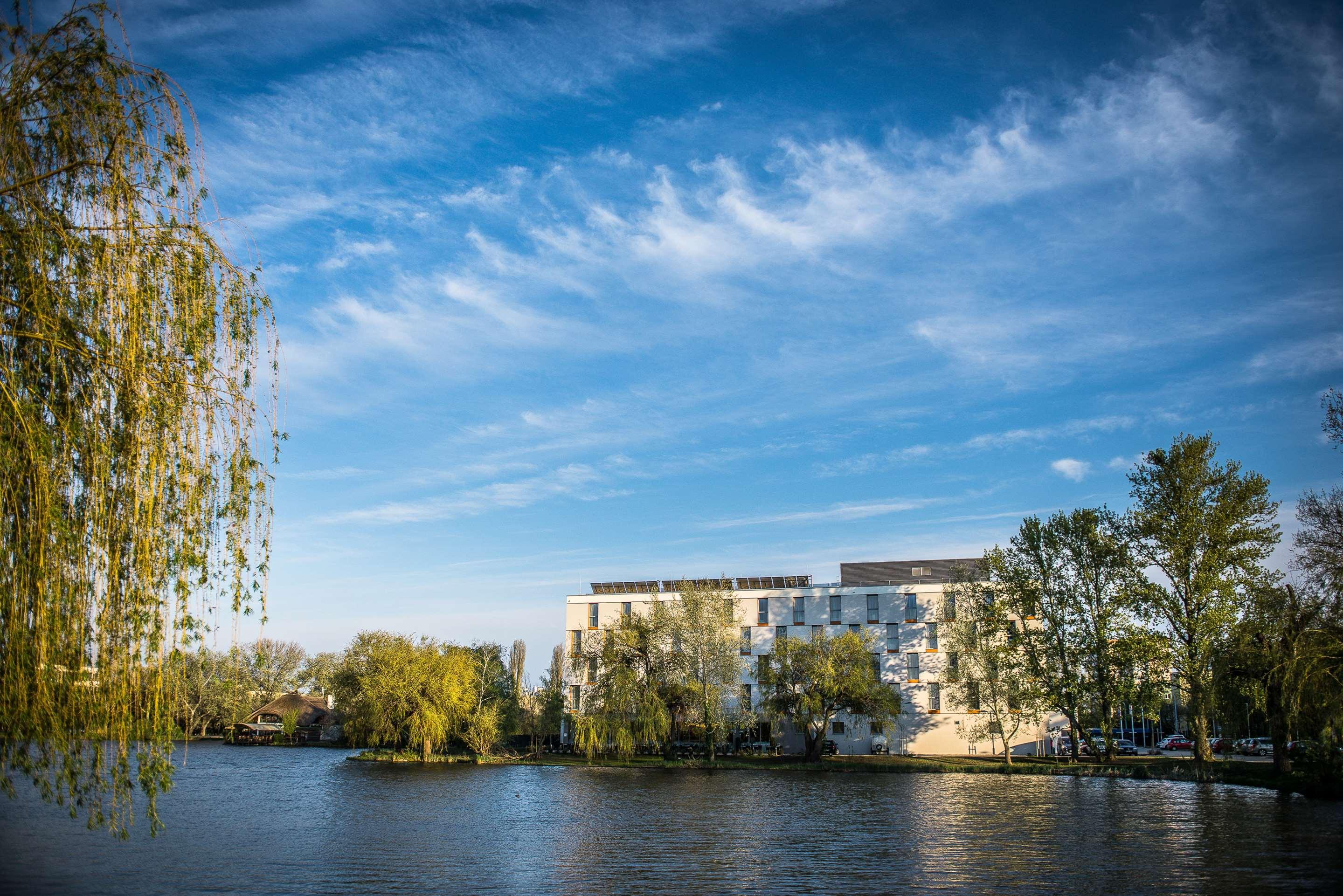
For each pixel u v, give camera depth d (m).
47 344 14.15
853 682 79.31
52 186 14.43
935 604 97.88
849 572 109.94
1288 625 47.69
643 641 83.38
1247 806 45.50
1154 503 65.31
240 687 16.47
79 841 33.22
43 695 13.37
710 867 29.03
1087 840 34.31
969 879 26.92
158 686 14.34
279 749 111.25
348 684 85.62
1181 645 62.59
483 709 86.50
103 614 13.96
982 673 80.19
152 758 14.38
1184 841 33.84
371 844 33.41
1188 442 64.62
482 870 28.27
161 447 14.63
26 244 13.90
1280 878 26.67
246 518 15.46
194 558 14.58
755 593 104.19
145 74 15.12
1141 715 74.56
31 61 14.20
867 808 45.94
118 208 14.61
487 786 58.94
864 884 26.17
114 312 14.45
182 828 37.50
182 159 15.34
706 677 82.50
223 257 15.92
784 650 83.00
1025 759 86.25
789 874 27.75
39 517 13.59
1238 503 62.56
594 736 78.56
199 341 15.02
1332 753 48.62
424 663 81.50
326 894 24.77
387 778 64.75
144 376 14.55
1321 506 45.19
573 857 30.78
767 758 86.38
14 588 13.30
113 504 14.30
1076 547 75.00
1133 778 65.25
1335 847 32.16
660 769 75.81
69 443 14.14
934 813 43.38
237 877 26.92
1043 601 76.25
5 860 29.23
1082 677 73.44
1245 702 56.22
